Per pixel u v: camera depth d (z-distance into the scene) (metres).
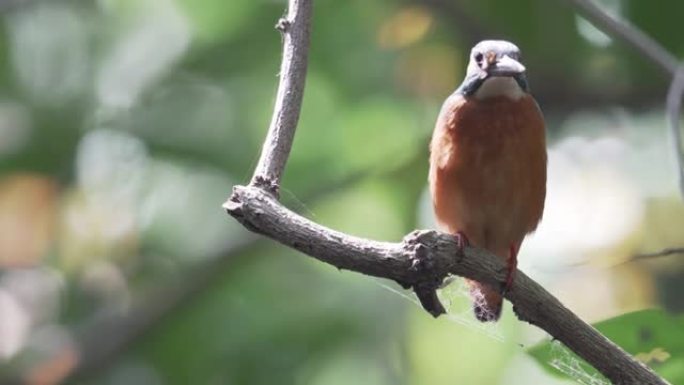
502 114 8.52
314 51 14.66
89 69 14.98
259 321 14.03
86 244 14.50
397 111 14.92
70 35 15.05
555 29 13.30
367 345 13.90
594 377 8.22
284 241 6.53
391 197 14.48
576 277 12.91
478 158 8.51
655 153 13.98
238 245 14.23
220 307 14.11
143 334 14.00
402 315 13.88
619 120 14.11
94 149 14.56
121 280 14.45
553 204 13.88
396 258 6.57
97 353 13.90
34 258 14.40
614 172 14.03
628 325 7.96
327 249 6.53
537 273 12.10
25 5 14.88
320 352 13.91
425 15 13.92
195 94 14.85
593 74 13.73
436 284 6.87
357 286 14.16
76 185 14.48
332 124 15.10
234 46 14.87
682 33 12.09
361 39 14.61
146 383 13.91
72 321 14.34
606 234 13.64
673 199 13.77
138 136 14.55
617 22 9.85
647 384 7.09
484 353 13.46
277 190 6.74
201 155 14.48
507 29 13.42
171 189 14.66
